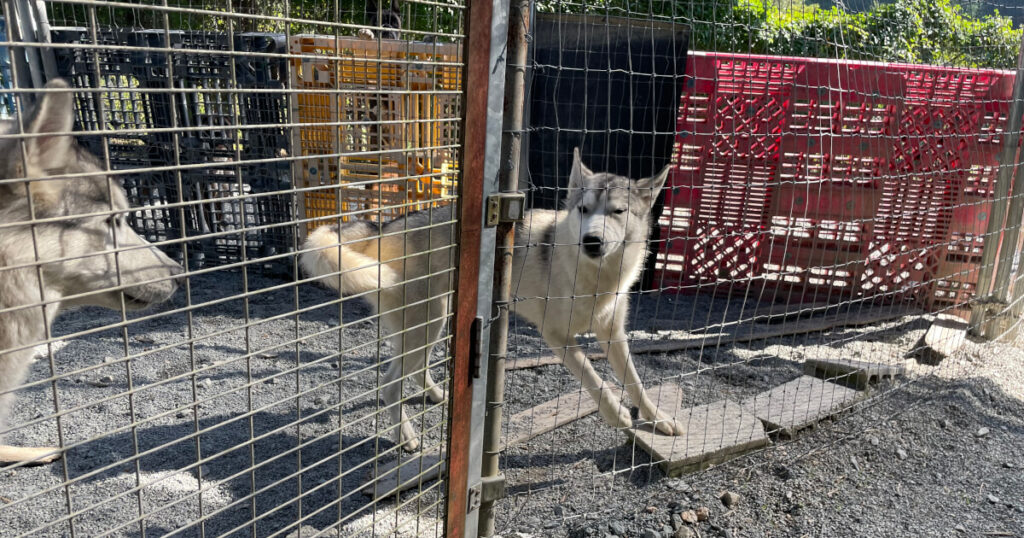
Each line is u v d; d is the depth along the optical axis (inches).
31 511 119.4
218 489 130.6
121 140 248.4
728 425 150.7
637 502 127.6
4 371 76.7
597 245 141.9
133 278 88.9
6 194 72.5
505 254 90.7
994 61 230.4
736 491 131.6
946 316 238.2
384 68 191.9
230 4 54.2
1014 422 163.9
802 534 119.1
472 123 79.7
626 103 234.2
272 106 237.1
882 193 237.6
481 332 89.7
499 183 87.4
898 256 245.1
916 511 126.5
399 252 152.6
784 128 235.9
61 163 75.7
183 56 235.1
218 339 202.2
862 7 170.6
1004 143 210.2
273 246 256.1
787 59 227.8
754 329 221.9
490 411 97.6
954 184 235.9
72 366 179.5
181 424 154.1
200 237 56.7
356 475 135.9
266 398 168.2
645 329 222.7
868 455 145.6
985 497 131.8
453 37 76.0
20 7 231.3
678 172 222.4
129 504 123.6
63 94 70.5
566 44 229.5
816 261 248.7
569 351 146.7
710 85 234.1
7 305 74.7
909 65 226.8
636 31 226.1
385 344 204.4
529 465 141.9
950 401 171.3
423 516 121.7
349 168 230.2
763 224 247.8
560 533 118.6
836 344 214.7
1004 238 215.5
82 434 147.4
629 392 151.9
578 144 237.8
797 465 140.3
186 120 242.7
